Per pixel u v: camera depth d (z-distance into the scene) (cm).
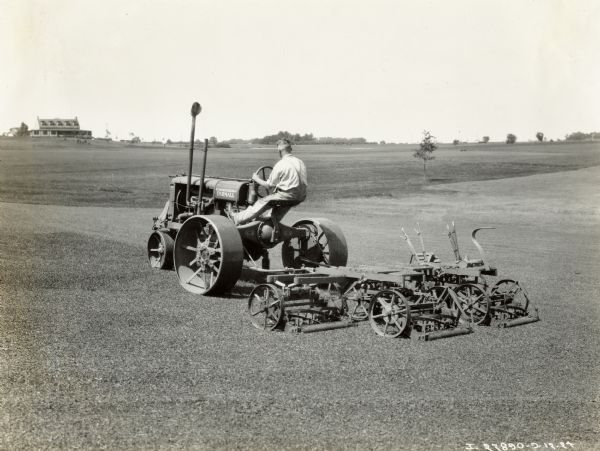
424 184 4941
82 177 5003
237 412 550
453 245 962
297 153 10425
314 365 682
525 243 2016
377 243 1875
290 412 555
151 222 2164
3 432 497
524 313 977
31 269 1146
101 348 702
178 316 857
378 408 574
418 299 896
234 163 6750
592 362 737
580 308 1051
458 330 839
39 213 2380
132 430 507
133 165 6475
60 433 498
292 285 846
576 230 2434
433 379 657
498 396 619
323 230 1043
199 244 1021
